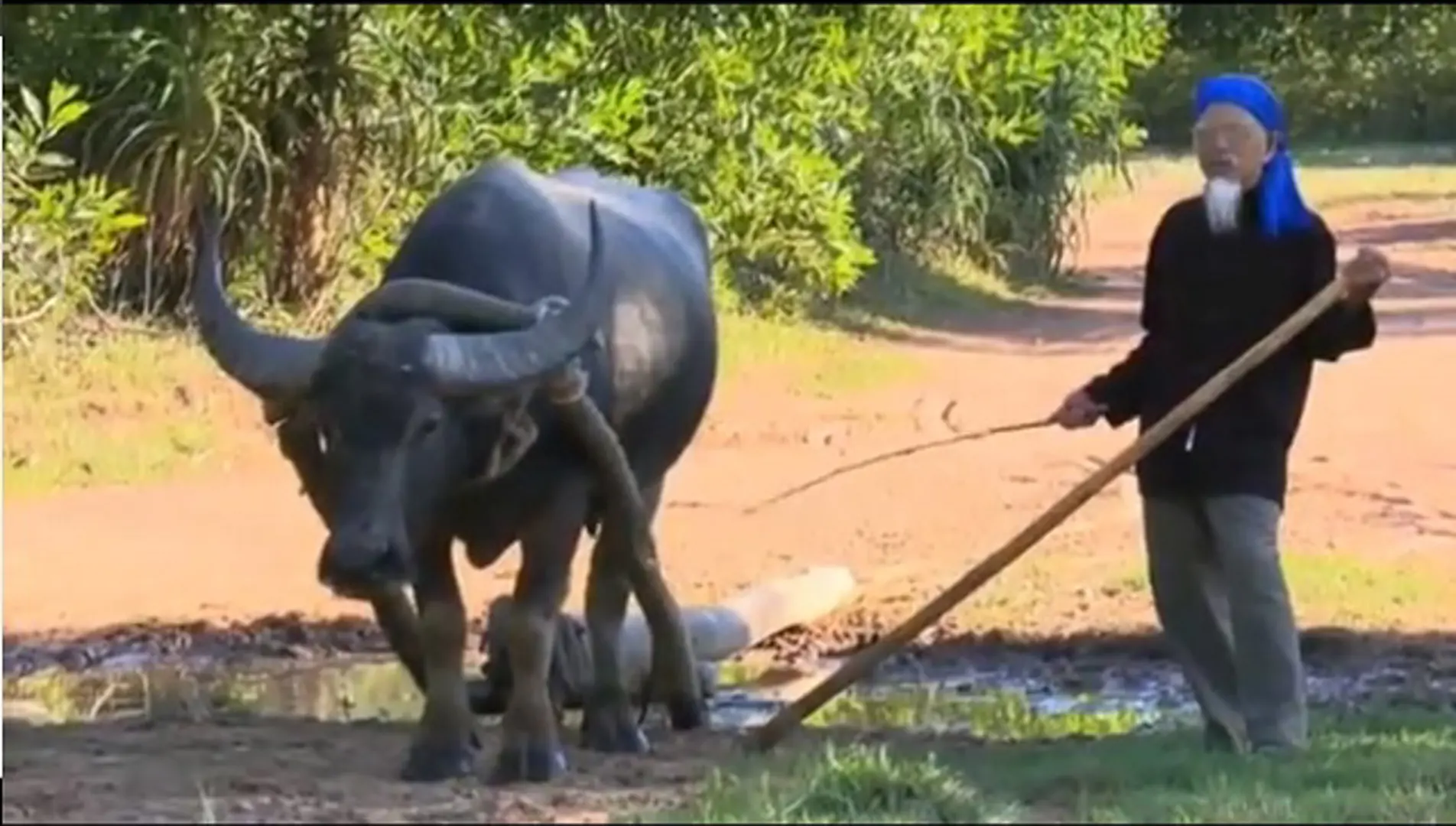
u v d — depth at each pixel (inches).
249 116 1590.8
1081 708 832.3
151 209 1563.7
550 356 606.2
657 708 813.9
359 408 592.7
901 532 1159.0
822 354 1665.8
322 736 739.4
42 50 1577.3
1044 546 1119.0
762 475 1293.1
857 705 839.1
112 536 1146.0
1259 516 647.1
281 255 1601.9
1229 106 653.3
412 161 1622.8
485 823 557.3
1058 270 2160.4
